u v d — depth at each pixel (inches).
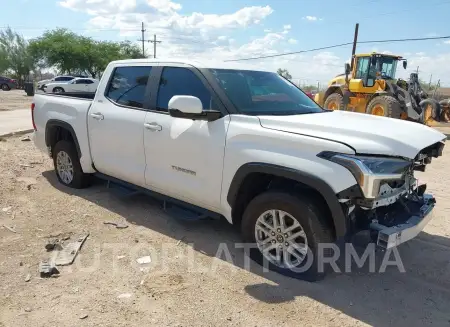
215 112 148.4
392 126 140.0
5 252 151.1
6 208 193.5
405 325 117.3
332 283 137.3
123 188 199.9
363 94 642.8
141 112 177.0
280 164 131.3
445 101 620.7
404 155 123.0
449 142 501.7
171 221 184.1
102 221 182.4
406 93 570.6
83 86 1269.7
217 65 168.1
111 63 201.2
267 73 184.2
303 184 136.7
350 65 672.4
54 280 133.5
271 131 136.6
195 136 154.0
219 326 113.4
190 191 159.6
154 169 173.0
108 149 193.5
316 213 128.0
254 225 144.7
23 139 378.0
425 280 142.8
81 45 2213.3
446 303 129.0
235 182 143.3
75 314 116.2
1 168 261.7
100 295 125.6
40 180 241.1
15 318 113.7
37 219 182.9
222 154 146.2
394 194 129.1
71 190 222.8
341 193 121.2
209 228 178.1
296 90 185.8
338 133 128.6
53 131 231.0
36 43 2237.9
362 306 125.4
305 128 133.9
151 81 177.3
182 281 135.0
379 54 629.9
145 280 134.6
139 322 113.7
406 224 130.4
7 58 2278.5
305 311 121.6
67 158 225.1
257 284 134.7
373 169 119.1
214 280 136.3
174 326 112.7
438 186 268.7
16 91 1715.1
